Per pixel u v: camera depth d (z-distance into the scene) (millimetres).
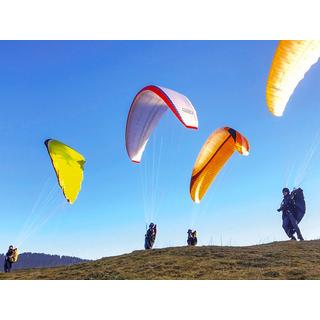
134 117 21391
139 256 18938
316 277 12906
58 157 19766
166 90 17094
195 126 15992
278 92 13234
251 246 20562
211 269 15117
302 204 21578
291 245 19766
